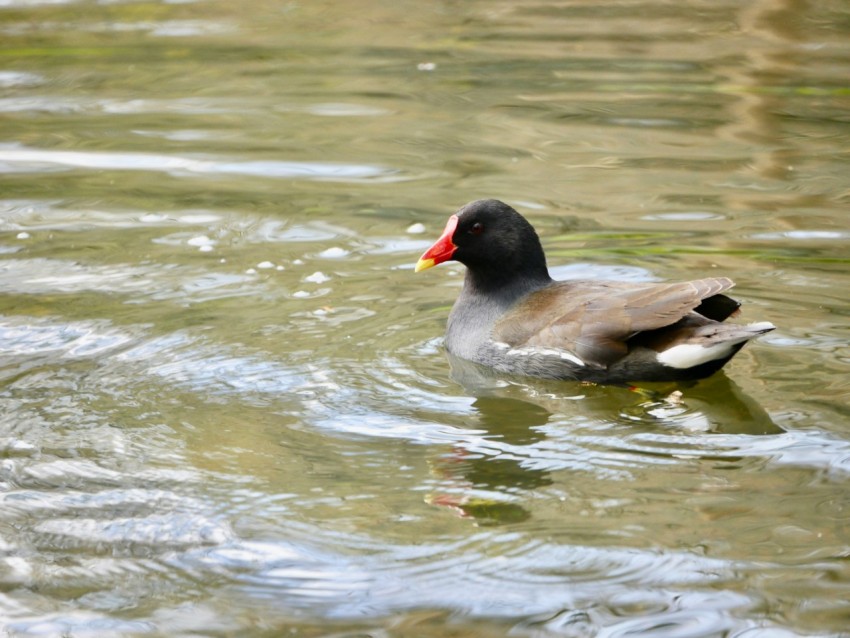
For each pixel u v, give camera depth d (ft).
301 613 25.32
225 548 27.73
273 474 31.14
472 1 87.25
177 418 34.45
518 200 52.85
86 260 47.44
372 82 70.23
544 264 41.70
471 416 34.81
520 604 25.38
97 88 69.92
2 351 39.17
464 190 54.34
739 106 64.28
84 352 39.11
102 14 85.66
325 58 75.10
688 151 58.34
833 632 24.11
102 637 24.75
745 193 52.85
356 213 52.24
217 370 37.70
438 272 46.70
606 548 27.25
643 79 69.26
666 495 29.58
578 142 60.08
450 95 67.77
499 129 62.28
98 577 26.73
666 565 26.50
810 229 48.49
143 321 41.60
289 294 44.16
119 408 35.12
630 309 36.58
